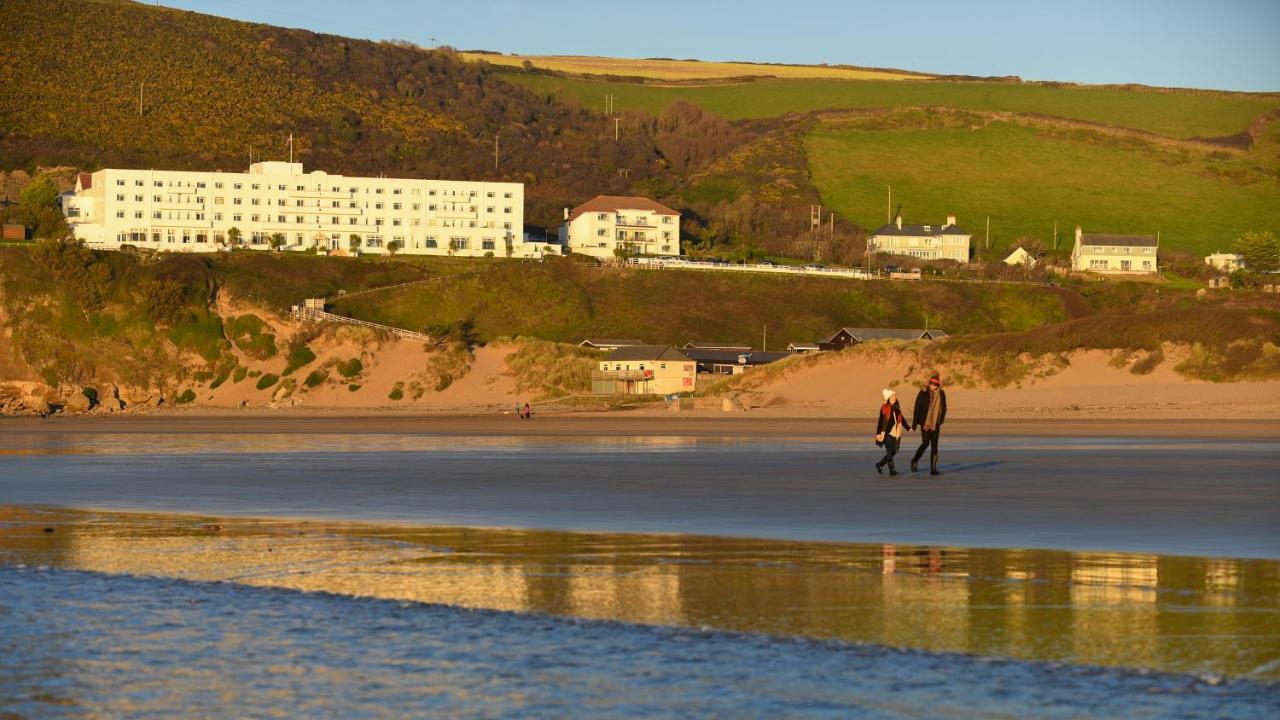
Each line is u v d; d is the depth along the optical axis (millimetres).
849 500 70250
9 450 127625
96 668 32406
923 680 30750
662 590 41625
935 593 40781
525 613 38156
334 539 54156
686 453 118750
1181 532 55281
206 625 36906
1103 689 29875
